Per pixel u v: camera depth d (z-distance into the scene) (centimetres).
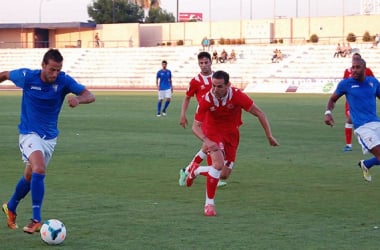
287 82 7069
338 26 9469
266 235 1171
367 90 1645
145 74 8844
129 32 10531
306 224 1255
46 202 1455
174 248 1087
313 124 3400
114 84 8844
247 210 1382
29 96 1188
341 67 7806
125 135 2886
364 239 1145
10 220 1209
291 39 9694
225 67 8375
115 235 1171
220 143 1494
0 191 1589
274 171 1908
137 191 1593
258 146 2492
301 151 2355
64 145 2517
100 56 9244
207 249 1080
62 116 3947
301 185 1678
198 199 1499
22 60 9675
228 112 1453
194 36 10356
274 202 1465
